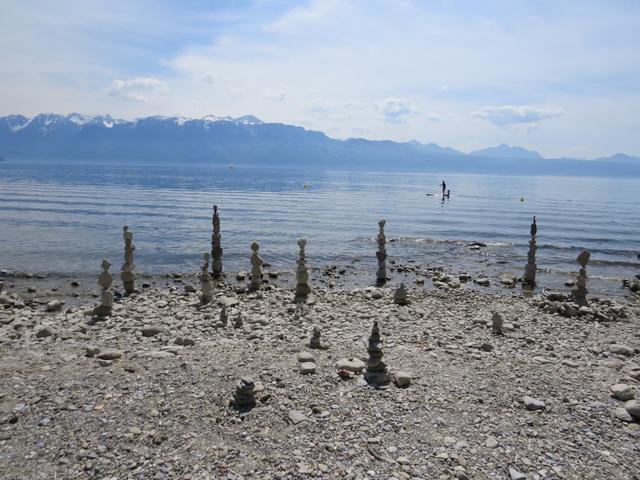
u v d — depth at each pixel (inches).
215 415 409.1
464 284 1147.9
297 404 431.8
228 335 649.6
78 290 1007.6
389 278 1192.2
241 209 2987.2
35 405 422.0
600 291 1150.3
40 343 606.2
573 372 536.7
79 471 332.5
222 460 346.0
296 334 656.4
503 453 365.4
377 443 372.5
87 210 2674.7
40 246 1556.3
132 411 413.7
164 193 4271.7
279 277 1189.1
